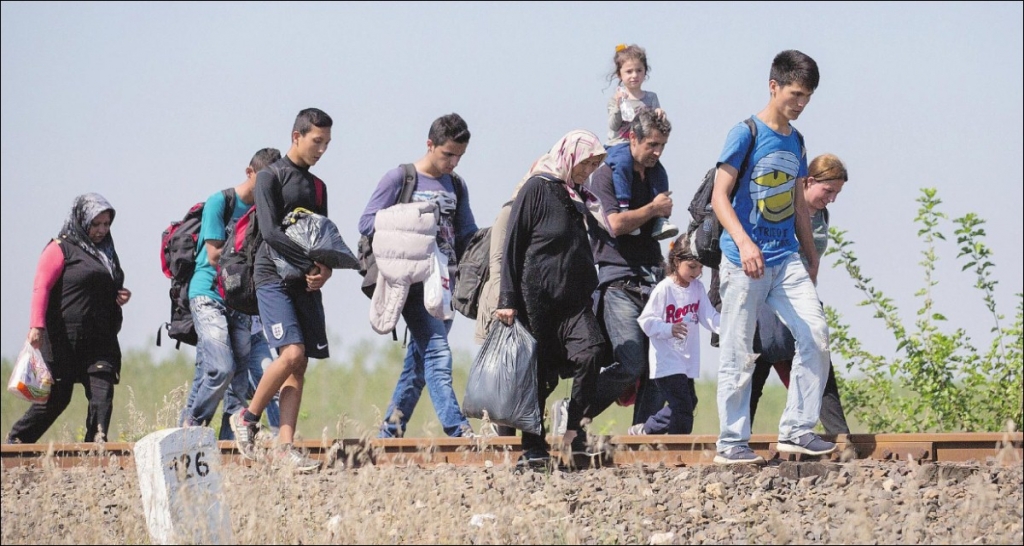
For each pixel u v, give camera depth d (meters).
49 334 25.31
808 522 17.84
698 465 20.72
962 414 29.12
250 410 22.20
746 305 19.91
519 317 21.64
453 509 18.31
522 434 21.59
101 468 22.45
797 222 20.67
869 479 19.22
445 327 25.05
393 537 17.02
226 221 25.34
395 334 24.66
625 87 27.59
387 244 24.08
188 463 16.97
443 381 24.31
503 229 22.30
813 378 20.05
